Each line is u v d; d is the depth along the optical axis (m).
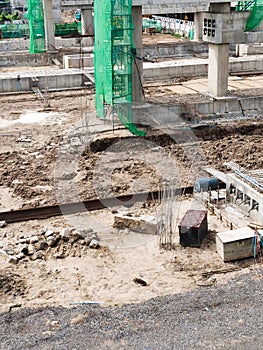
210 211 18.02
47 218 17.81
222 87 29.41
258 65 39.16
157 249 15.74
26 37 53.38
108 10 23.92
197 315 12.30
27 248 15.65
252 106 29.38
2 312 12.77
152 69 36.62
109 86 25.42
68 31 55.34
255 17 27.73
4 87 34.91
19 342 11.51
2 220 17.62
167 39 52.06
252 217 16.92
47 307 12.92
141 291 13.68
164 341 11.37
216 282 13.93
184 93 31.34
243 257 14.95
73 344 11.38
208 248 15.70
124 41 24.88
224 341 11.31
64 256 15.41
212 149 23.91
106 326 11.98
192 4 26.98
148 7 28.61
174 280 14.12
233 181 17.91
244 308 12.51
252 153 23.20
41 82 35.44
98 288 13.88
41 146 24.34
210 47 29.31
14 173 21.28
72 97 33.34
